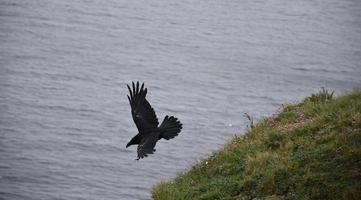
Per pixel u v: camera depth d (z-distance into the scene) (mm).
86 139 91688
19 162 80000
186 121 99938
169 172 74750
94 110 110625
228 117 105188
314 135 18391
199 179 19062
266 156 17766
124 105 117438
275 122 21359
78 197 67375
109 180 73625
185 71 151875
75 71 149125
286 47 194375
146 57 173625
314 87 134625
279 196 15781
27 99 113750
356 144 16688
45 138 91250
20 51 165125
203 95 122188
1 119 98812
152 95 119875
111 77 145750
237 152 19516
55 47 178000
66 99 117625
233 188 17062
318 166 16359
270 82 137625
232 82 136750
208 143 87500
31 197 67188
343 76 148125
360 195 14602
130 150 86688
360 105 19031
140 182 72875
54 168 78125
